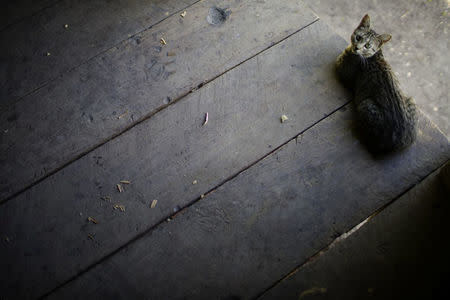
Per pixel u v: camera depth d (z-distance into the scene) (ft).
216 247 4.21
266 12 4.97
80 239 4.25
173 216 4.31
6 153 4.51
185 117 4.60
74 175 4.43
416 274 4.09
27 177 4.43
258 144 4.50
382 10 6.40
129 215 4.31
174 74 4.76
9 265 4.17
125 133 4.57
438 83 5.98
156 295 4.09
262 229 4.25
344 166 4.41
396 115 4.38
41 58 4.87
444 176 4.27
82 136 4.56
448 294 4.02
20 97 4.72
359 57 4.52
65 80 4.77
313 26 4.89
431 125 4.53
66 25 5.00
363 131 4.51
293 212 4.29
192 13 5.00
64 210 4.33
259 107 4.62
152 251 4.21
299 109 4.60
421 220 4.23
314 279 4.10
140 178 4.42
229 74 4.74
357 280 4.09
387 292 4.05
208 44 4.86
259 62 4.77
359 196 4.32
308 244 4.20
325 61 4.77
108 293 4.10
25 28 5.00
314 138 4.50
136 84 4.74
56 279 4.14
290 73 4.73
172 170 4.44
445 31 6.25
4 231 4.27
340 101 4.64
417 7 6.39
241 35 4.89
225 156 4.47
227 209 4.31
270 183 4.38
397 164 4.41
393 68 6.07
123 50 4.87
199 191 4.37
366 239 4.19
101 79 4.77
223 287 4.10
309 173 4.40
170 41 4.89
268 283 4.10
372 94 4.49
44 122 4.62
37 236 4.26
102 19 5.01
